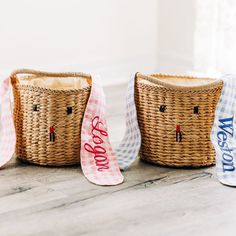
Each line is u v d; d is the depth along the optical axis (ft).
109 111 8.52
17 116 6.14
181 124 5.85
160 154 6.02
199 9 9.99
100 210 4.95
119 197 5.23
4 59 9.56
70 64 10.29
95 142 6.03
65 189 5.41
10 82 6.10
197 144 5.93
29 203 5.08
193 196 5.27
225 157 5.80
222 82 5.88
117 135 7.23
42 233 4.53
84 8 10.25
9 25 9.49
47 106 5.84
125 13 10.80
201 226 4.67
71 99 5.88
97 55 10.61
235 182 5.53
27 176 5.74
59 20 10.00
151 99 5.94
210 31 9.86
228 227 4.67
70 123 5.93
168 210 4.96
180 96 5.77
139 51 11.16
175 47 10.87
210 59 9.96
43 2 9.75
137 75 6.02
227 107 5.91
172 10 10.80
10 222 4.71
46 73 6.12
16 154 6.27
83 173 5.81
